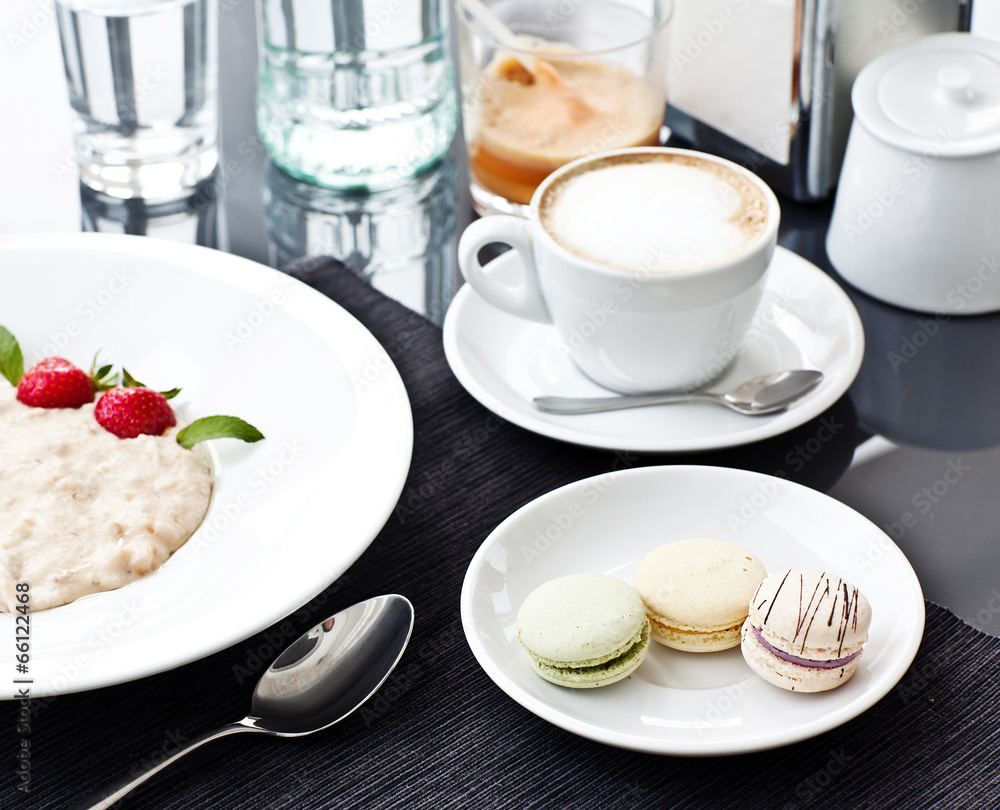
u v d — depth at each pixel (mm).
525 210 1103
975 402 888
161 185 1184
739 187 897
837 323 917
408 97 1169
